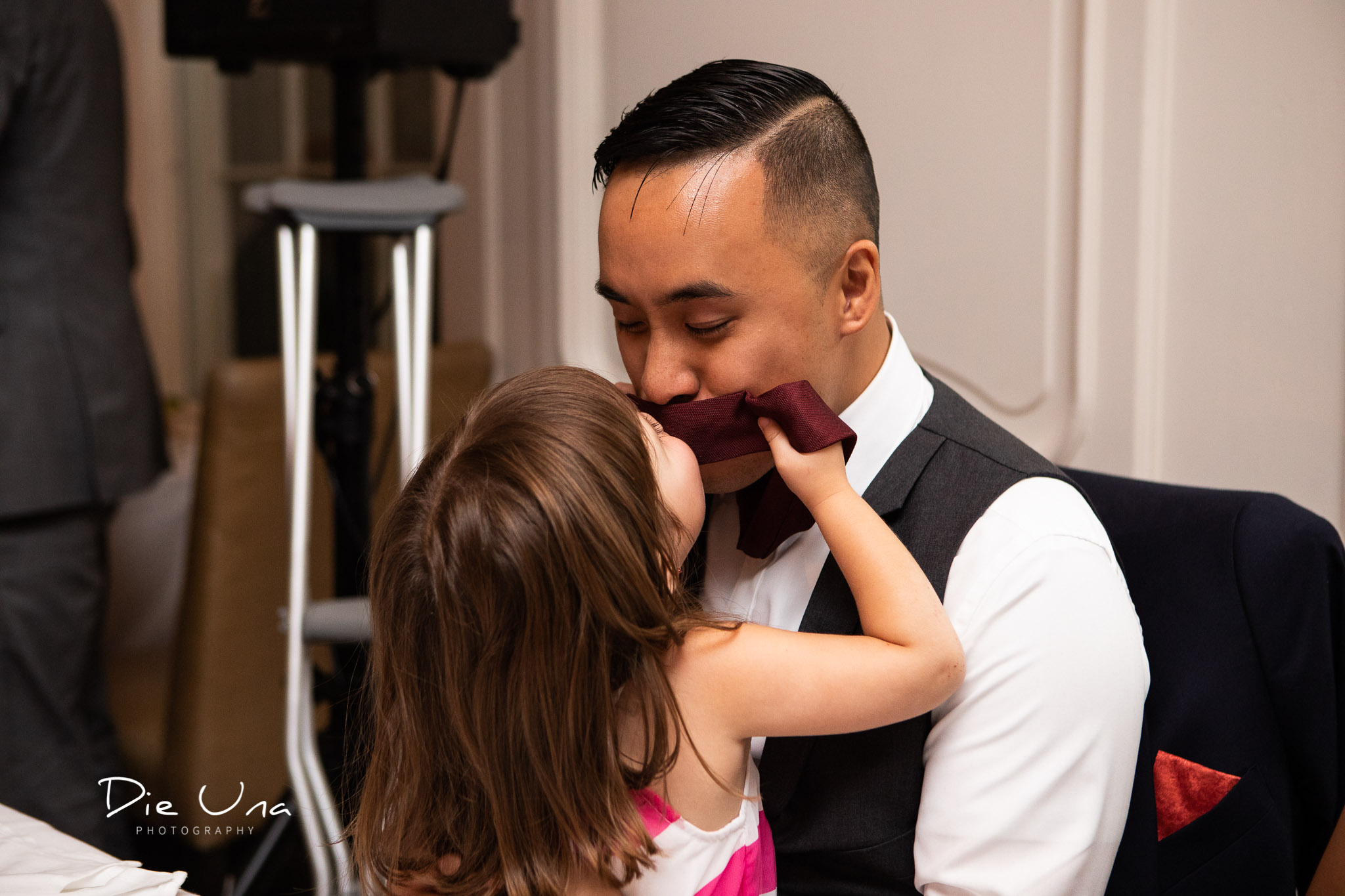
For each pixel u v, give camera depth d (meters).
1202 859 0.95
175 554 2.32
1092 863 0.85
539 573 0.77
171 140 2.96
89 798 1.91
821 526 0.84
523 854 0.81
